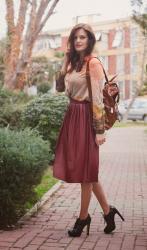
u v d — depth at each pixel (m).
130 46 48.62
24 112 10.15
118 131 24.47
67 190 7.39
